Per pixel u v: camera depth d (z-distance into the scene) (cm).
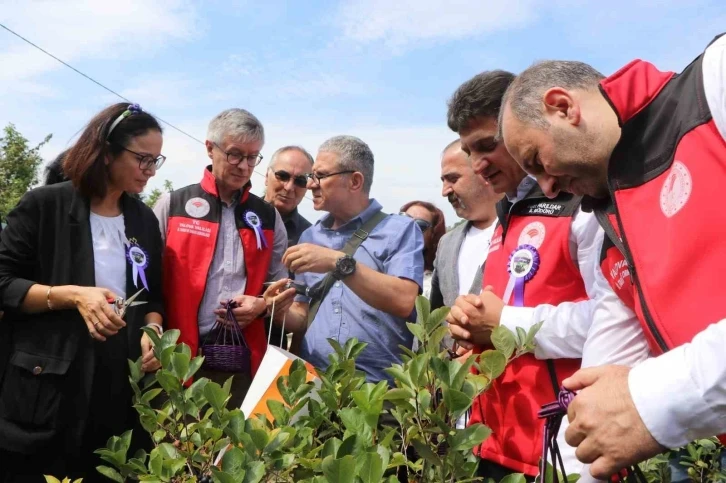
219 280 351
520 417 210
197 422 191
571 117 165
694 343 118
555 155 169
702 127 137
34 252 287
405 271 339
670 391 116
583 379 133
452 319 225
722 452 282
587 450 124
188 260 345
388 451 150
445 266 340
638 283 146
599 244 199
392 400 160
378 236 359
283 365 198
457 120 238
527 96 172
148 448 288
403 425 168
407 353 195
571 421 130
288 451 166
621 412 120
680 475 295
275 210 390
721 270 130
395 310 330
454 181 327
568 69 172
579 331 202
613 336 187
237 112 361
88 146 293
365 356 335
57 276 285
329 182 362
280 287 351
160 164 313
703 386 113
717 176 132
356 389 186
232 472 146
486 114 229
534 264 219
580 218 210
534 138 172
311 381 185
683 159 139
